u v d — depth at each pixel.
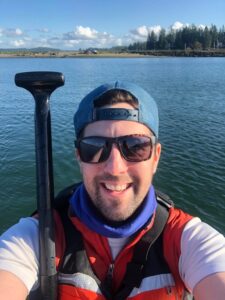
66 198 0.54
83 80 11.65
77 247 0.48
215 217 2.21
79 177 2.80
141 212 0.48
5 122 5.02
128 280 0.47
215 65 21.62
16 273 0.44
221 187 2.57
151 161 0.49
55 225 0.50
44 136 0.46
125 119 0.47
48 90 0.46
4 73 15.56
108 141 0.47
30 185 2.58
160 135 4.11
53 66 21.75
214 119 5.06
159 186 2.61
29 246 0.48
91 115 0.48
